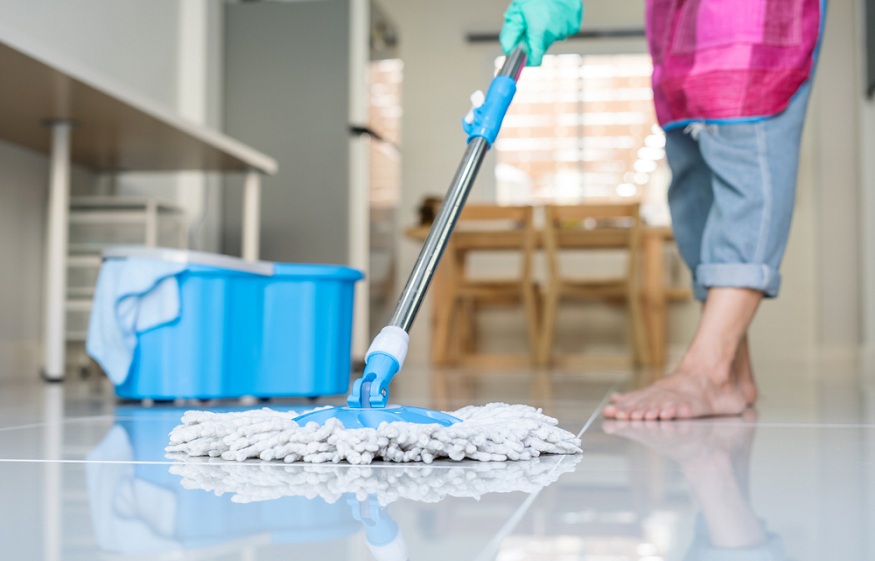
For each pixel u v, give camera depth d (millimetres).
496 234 5234
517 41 1257
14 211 3414
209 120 4473
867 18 5199
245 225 3793
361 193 4480
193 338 1808
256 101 4582
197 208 4418
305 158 4523
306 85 4551
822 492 649
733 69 1502
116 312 1794
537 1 1254
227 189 4676
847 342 5883
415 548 455
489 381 2875
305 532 499
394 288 5102
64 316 3045
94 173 3871
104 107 2814
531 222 5039
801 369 4543
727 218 1515
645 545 464
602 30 6492
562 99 6613
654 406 1387
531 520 537
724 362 1499
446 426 906
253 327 1889
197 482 703
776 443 1011
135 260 1787
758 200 1498
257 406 1802
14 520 541
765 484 690
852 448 955
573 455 895
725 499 618
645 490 659
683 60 1562
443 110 6551
